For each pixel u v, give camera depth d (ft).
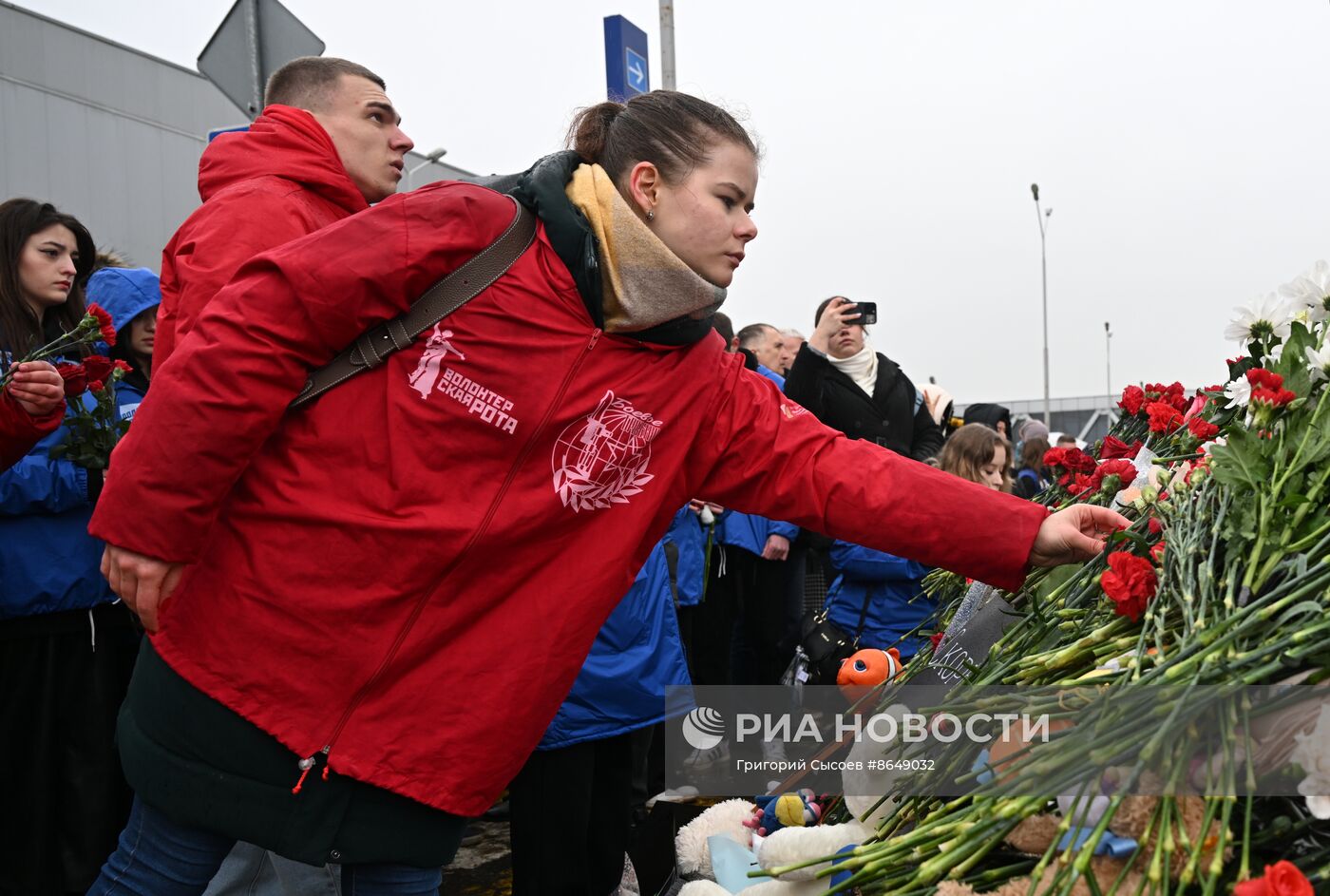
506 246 5.63
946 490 6.21
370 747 5.46
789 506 6.38
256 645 5.42
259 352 5.19
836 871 5.14
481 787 5.66
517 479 5.64
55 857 10.01
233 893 8.11
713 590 15.64
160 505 5.12
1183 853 4.25
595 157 6.20
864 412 15.02
